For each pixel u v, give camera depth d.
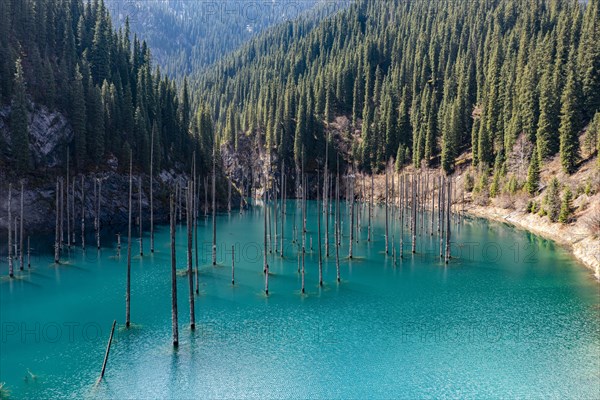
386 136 170.12
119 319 47.62
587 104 117.50
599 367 37.47
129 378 35.66
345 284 60.66
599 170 93.12
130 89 120.00
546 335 43.75
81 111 100.06
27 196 88.81
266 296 55.47
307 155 181.00
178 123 131.50
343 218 120.25
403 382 35.59
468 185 132.00
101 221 100.69
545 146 112.75
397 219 116.75
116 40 131.75
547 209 95.88
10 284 59.28
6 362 37.84
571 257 74.25
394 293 56.91
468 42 196.12
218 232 100.31
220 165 151.50
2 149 89.06
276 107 192.50
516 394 33.72
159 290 57.50
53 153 98.12
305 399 33.28
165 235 94.69
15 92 90.81
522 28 173.12
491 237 91.25
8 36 99.62
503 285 59.97
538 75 129.75
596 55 117.69
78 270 66.38
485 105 140.00
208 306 51.78
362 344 42.12
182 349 40.69
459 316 48.88
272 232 100.12
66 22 117.81
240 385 35.06
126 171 106.81
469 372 37.03
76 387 34.19
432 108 158.00
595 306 51.59
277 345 41.75
